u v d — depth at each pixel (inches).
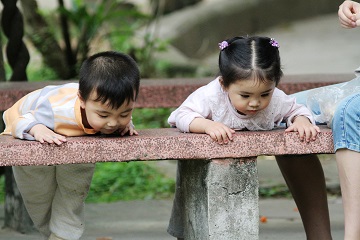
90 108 280.2
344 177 289.0
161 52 813.2
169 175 538.9
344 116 286.5
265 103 290.2
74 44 787.4
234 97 289.4
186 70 789.9
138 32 883.4
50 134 282.7
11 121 310.0
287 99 306.7
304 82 412.2
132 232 413.1
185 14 987.9
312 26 1059.3
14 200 406.9
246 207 292.8
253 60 282.4
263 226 422.9
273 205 469.4
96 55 289.7
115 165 551.2
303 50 949.8
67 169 302.4
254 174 292.5
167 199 491.8
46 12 802.8
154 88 405.7
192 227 308.7
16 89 388.2
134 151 284.5
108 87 273.7
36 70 765.3
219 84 301.3
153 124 644.1
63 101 295.6
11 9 450.9
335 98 306.5
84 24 729.0
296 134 290.5
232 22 1007.0
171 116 312.0
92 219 438.9
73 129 293.7
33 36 720.3
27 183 305.6
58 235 311.9
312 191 328.2
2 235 402.9
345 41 985.5
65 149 281.1
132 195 500.4
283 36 1018.7
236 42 289.9
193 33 955.3
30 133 289.0
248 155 289.1
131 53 772.6
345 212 290.5
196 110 300.8
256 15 1032.2
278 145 290.2
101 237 399.2
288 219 438.3
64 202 311.0
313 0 1087.0
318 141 291.6
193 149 286.7
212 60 940.6
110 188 510.0
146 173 538.6
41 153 280.5
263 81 282.4
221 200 290.7
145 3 940.0
